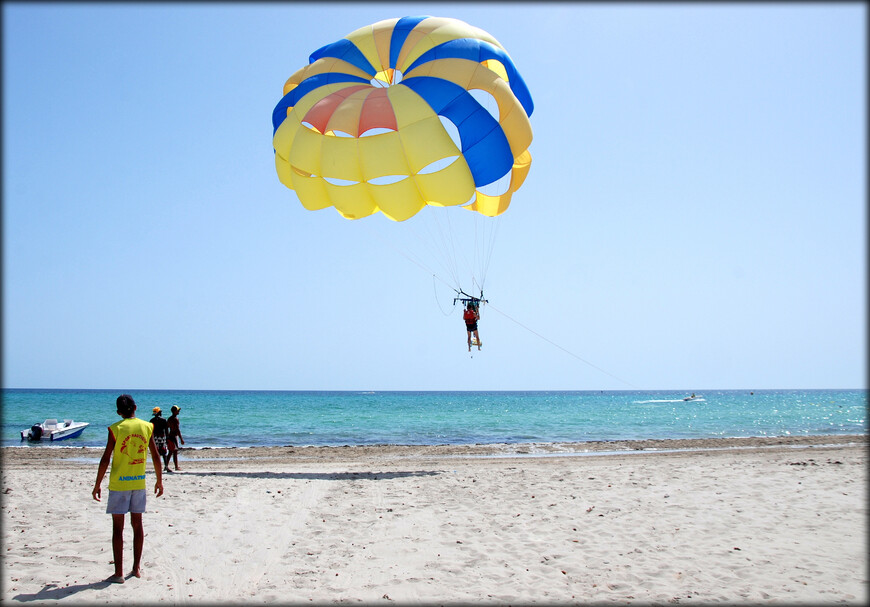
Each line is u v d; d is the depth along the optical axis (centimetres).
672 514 879
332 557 677
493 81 1232
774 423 3991
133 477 605
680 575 620
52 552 684
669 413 5472
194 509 905
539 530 794
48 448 2062
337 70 1322
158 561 658
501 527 809
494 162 1235
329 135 1255
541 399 12219
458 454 1948
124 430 605
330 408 6222
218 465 1580
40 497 988
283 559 670
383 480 1192
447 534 774
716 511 895
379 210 1398
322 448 2116
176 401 8550
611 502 963
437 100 1213
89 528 792
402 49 1289
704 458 1642
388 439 2773
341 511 902
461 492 1054
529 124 1259
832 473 1246
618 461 1600
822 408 6888
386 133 1223
